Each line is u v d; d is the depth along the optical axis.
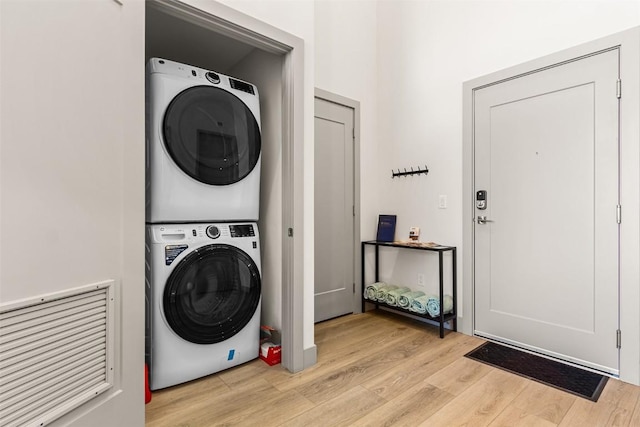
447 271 2.81
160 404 1.68
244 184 2.13
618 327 1.95
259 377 1.96
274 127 2.30
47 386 1.09
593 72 2.03
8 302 0.99
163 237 1.80
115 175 1.33
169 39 2.27
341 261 3.13
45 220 1.09
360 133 3.28
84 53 1.21
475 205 2.61
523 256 2.35
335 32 3.07
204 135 1.94
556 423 1.52
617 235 1.95
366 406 1.66
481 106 2.58
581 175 2.09
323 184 2.99
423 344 2.45
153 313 1.77
